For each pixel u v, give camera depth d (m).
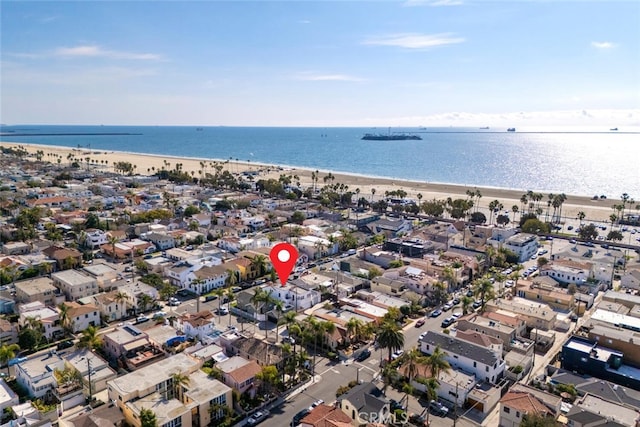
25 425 87.88
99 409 94.69
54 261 186.12
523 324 138.00
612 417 93.44
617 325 132.75
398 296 162.38
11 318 141.25
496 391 105.12
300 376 113.88
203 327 131.62
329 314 144.00
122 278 172.50
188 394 98.06
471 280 184.88
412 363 103.75
